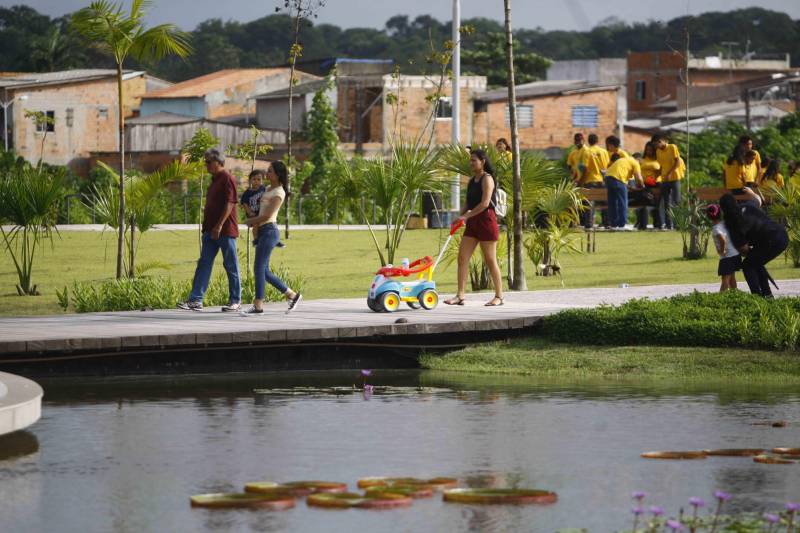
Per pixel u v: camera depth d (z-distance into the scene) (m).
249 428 11.15
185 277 25.56
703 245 27.56
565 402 12.67
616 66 119.69
